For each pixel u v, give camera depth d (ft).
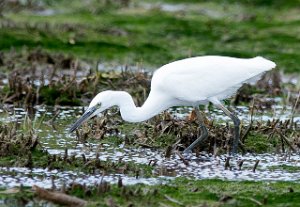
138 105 56.29
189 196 38.47
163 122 48.96
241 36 83.41
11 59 68.18
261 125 49.73
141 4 100.58
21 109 55.47
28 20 85.61
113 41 78.64
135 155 45.16
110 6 97.76
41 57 68.85
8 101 56.65
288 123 50.29
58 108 56.24
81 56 72.69
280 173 42.63
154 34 83.10
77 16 90.63
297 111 56.75
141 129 49.19
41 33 78.02
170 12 95.04
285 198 38.58
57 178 40.37
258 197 38.60
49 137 48.34
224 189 39.40
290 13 97.45
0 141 43.68
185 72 45.93
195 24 88.38
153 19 89.56
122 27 85.25
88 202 37.06
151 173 41.75
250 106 56.90
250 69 46.39
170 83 45.70
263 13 97.25
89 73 62.54
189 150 45.83
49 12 92.68
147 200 37.50
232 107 58.54
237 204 37.70
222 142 46.83
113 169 41.75
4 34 76.33
